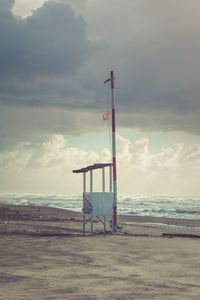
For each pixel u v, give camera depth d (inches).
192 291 351.3
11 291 343.0
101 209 967.0
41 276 416.2
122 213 3302.2
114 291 346.6
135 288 360.2
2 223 1311.5
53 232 1014.4
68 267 475.2
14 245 695.1
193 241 826.2
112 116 1059.9
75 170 1002.1
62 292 340.2
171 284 381.1
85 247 681.0
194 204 6323.8
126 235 962.7
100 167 1006.4
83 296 325.7
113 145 1042.1
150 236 954.7
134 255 591.2
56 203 6107.3
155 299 319.3
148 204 6225.4
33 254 585.9
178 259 556.4
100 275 424.8
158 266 493.0
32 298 316.5
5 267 471.8
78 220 1715.1
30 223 1375.5
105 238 848.9
